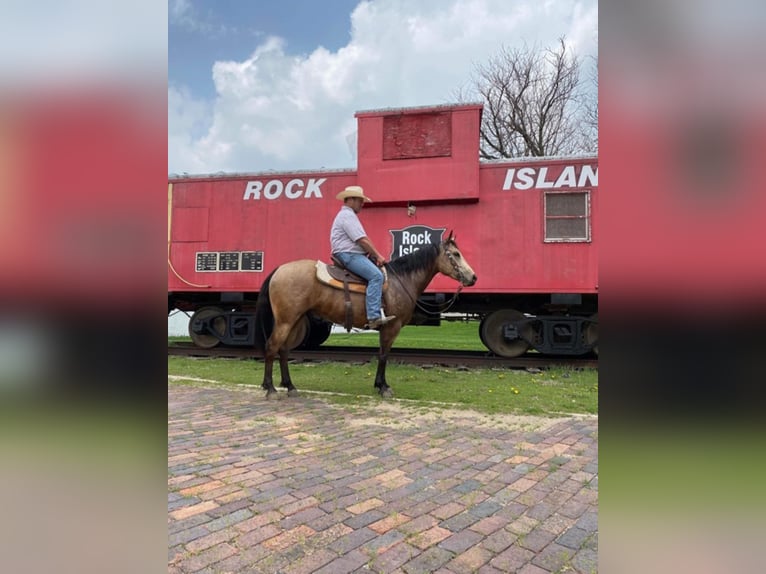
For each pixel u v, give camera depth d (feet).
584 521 8.22
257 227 29.58
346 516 8.28
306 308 17.92
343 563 6.82
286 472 10.33
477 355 30.07
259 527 7.83
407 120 27.63
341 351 34.17
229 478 9.93
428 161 27.12
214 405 16.90
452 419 15.12
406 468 10.71
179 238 30.42
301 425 14.28
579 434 13.56
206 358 29.84
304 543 7.35
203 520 8.03
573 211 26.03
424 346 40.93
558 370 25.16
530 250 26.30
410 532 7.75
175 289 30.40
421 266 19.24
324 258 28.73
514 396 18.61
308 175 29.22
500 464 11.03
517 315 27.84
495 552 7.19
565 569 6.76
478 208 26.96
